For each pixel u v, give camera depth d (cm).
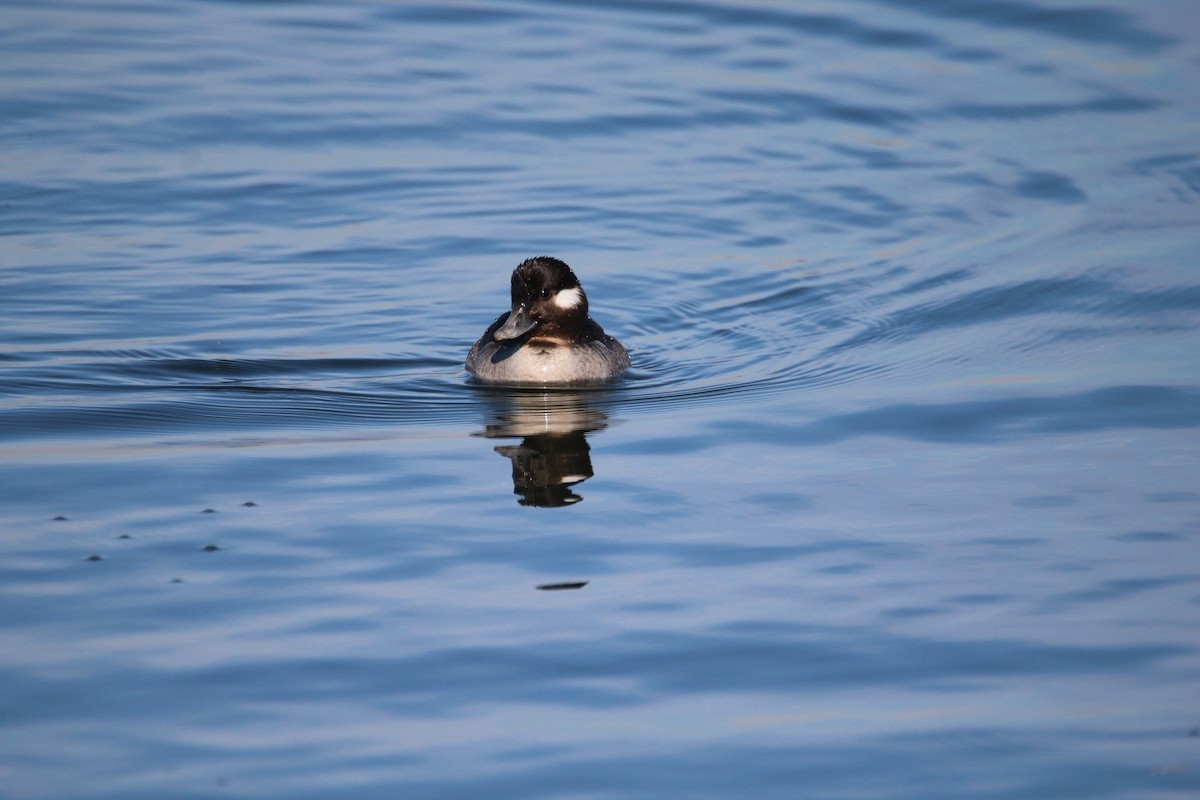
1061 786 739
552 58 2478
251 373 1468
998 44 2530
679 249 1848
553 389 1451
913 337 1588
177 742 774
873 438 1281
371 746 772
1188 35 2555
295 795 729
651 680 841
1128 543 1032
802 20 2622
